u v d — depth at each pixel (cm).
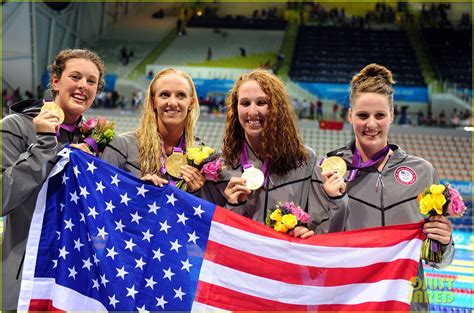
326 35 2831
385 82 291
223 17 3070
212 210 293
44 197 290
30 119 292
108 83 2509
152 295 285
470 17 2853
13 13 2170
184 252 290
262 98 300
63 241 292
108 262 288
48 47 2491
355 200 291
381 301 274
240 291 285
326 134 1939
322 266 282
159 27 3025
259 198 301
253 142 313
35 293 284
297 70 2519
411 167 292
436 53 2642
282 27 2933
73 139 309
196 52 2777
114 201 296
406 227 278
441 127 1962
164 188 297
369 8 3022
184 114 323
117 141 315
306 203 300
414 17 2909
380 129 286
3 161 275
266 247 286
